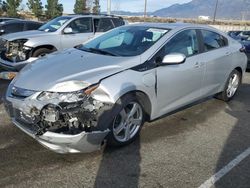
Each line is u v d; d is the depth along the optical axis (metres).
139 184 3.60
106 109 4.00
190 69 5.29
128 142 4.47
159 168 3.95
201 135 5.01
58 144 3.78
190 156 4.30
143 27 5.48
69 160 4.00
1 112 5.45
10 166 3.79
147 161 4.10
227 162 4.20
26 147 4.25
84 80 3.97
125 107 4.31
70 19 9.67
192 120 5.63
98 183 3.57
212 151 4.49
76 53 4.98
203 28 5.91
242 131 5.29
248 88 8.36
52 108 3.80
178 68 5.04
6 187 3.40
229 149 4.58
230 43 6.59
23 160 3.93
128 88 4.21
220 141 4.84
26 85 4.10
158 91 4.74
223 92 6.67
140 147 4.46
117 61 4.49
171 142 4.68
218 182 3.73
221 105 6.61
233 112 6.22
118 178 3.69
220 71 6.21
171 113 5.51
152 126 5.22
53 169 3.79
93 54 4.86
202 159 4.24
